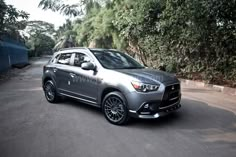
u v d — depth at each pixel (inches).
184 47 411.2
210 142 161.6
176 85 196.1
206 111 235.9
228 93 324.2
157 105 179.2
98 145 155.6
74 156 140.9
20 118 212.7
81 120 206.2
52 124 196.1
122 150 148.5
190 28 366.9
